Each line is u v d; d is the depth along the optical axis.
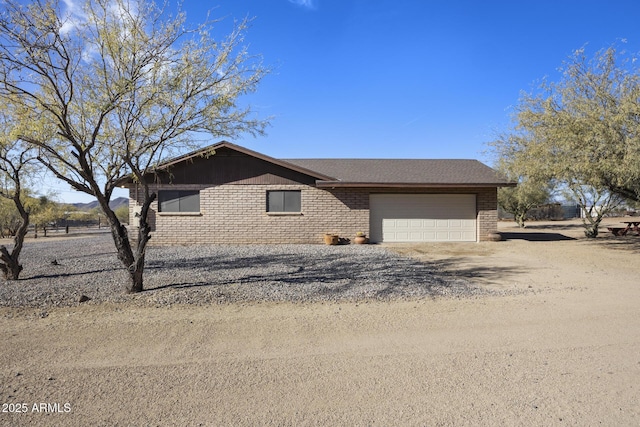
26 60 6.25
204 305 6.61
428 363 4.25
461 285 8.24
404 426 3.08
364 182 16.14
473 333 5.21
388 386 3.73
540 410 3.30
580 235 21.48
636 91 11.16
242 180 16.59
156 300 6.86
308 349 4.66
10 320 5.73
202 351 4.59
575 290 7.78
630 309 6.36
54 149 7.48
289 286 8.06
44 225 29.11
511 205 28.36
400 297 7.18
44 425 3.09
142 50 6.95
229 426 3.09
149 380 3.85
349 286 8.09
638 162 10.27
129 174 7.97
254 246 15.83
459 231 17.42
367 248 15.15
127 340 4.93
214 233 16.48
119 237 7.46
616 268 10.55
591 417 3.19
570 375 3.95
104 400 3.46
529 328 5.40
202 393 3.59
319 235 16.78
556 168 12.18
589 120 11.15
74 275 9.44
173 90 7.19
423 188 17.25
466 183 16.47
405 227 17.28
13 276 8.87
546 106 12.53
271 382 3.81
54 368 4.11
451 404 3.40
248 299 7.00
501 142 17.64
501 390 3.65
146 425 3.10
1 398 3.49
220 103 7.55
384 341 4.91
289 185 16.70
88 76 6.94
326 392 3.62
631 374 3.97
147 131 7.27
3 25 5.95
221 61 7.48
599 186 13.07
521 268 10.55
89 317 5.89
